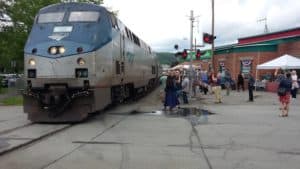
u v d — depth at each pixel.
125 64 21.34
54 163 8.96
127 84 23.72
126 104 24.50
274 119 17.02
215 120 16.52
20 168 8.52
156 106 23.05
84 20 16.27
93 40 15.71
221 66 50.25
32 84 15.45
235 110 20.70
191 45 28.80
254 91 38.72
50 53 15.35
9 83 44.72
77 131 13.42
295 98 28.84
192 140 11.86
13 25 38.75
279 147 10.96
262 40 46.53
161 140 11.84
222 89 41.94
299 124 15.48
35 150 10.35
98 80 15.73
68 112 15.33
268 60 42.75
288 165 8.96
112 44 17.62
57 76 15.21
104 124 15.12
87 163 8.98
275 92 36.03
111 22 17.88
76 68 15.23
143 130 13.69
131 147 10.80
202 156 9.77
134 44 25.17
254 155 9.95
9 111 19.78
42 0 39.25
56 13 16.58
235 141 11.77
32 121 15.36
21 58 40.62
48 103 15.19
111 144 11.21
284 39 41.38
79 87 15.22
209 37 28.42
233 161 9.28
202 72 33.16
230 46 48.22
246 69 44.62
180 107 22.25
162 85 47.97
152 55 39.50
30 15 38.50
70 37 15.61
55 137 12.29
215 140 11.90
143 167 8.67
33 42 15.79
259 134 13.04
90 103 15.38
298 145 11.27
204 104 24.20
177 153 10.08
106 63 16.62
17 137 11.88
